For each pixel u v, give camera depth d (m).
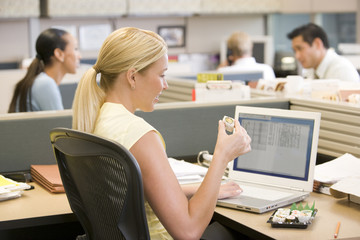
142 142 1.64
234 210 1.90
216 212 1.88
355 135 2.36
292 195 1.99
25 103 3.26
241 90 2.78
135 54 1.70
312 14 6.58
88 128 1.76
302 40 3.98
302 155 2.05
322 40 3.97
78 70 4.43
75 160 1.66
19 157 2.37
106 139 1.51
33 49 5.76
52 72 3.43
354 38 6.10
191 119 2.63
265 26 6.73
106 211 1.63
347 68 3.90
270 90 3.13
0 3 5.35
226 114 2.68
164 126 2.58
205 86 2.79
